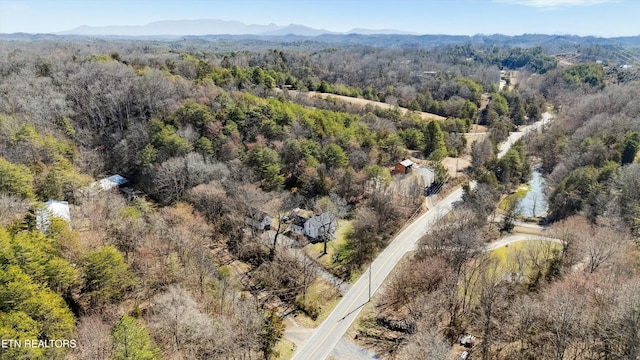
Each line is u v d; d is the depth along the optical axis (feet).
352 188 306.96
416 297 197.06
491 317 167.94
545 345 149.69
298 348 178.70
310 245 259.80
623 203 262.26
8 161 233.14
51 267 150.51
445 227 247.29
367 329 191.21
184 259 200.54
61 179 240.53
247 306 185.16
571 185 305.12
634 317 125.18
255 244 247.70
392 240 270.26
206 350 155.84
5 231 158.10
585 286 166.61
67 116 339.16
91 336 138.82
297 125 344.49
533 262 217.36
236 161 292.81
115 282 162.81
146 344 129.18
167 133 305.12
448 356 161.68
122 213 213.66
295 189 298.35
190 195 259.80
